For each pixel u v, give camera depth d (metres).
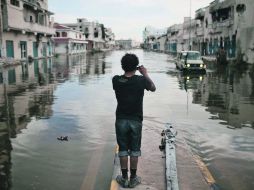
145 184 4.84
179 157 6.04
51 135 7.78
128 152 4.90
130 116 4.54
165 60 49.53
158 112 10.40
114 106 11.51
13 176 5.37
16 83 18.55
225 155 6.43
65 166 5.79
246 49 33.16
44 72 26.09
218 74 24.00
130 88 4.47
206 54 59.38
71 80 20.23
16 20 39.78
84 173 5.47
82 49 103.56
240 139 7.52
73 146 6.91
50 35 61.06
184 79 20.70
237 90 15.44
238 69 28.20
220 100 12.73
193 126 8.64
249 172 5.59
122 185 4.78
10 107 11.27
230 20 41.22
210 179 5.13
